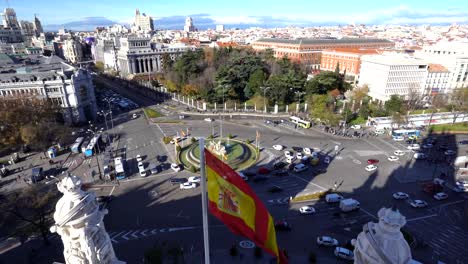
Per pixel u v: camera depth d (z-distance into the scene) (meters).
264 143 119.88
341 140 123.00
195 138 124.31
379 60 181.00
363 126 139.12
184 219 73.56
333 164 101.94
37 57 197.88
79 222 20.27
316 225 71.69
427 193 85.00
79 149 115.62
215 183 23.08
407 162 103.56
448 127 134.00
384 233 18.20
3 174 96.94
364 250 18.83
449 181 91.56
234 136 127.81
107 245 22.75
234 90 179.25
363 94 162.50
